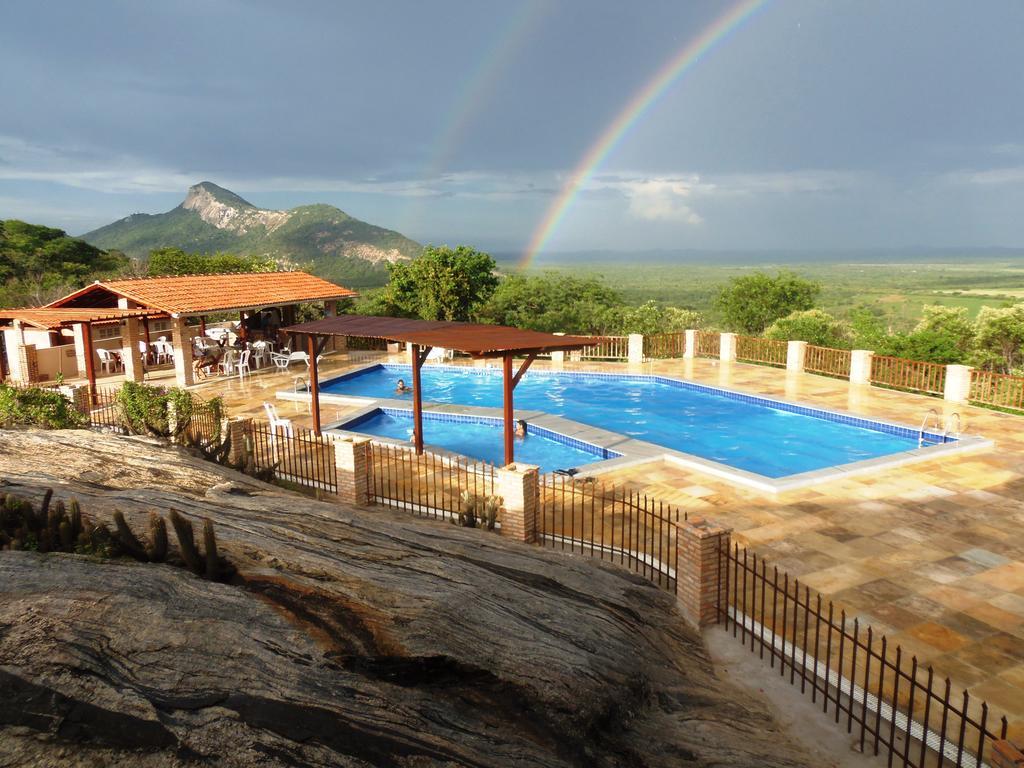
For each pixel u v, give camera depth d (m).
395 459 14.65
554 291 51.69
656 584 9.17
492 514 10.97
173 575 6.16
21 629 4.97
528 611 7.00
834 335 38.34
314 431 17.91
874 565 9.77
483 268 40.16
